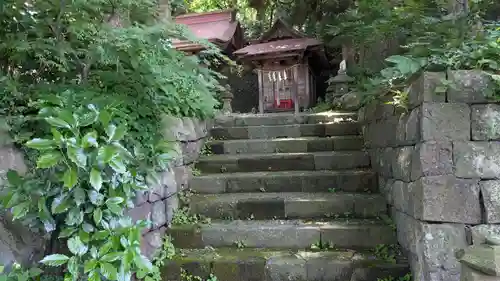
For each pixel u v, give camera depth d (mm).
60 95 1838
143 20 2236
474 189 1781
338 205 2711
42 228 1668
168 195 2672
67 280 1573
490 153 1779
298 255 2346
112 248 1675
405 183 2195
